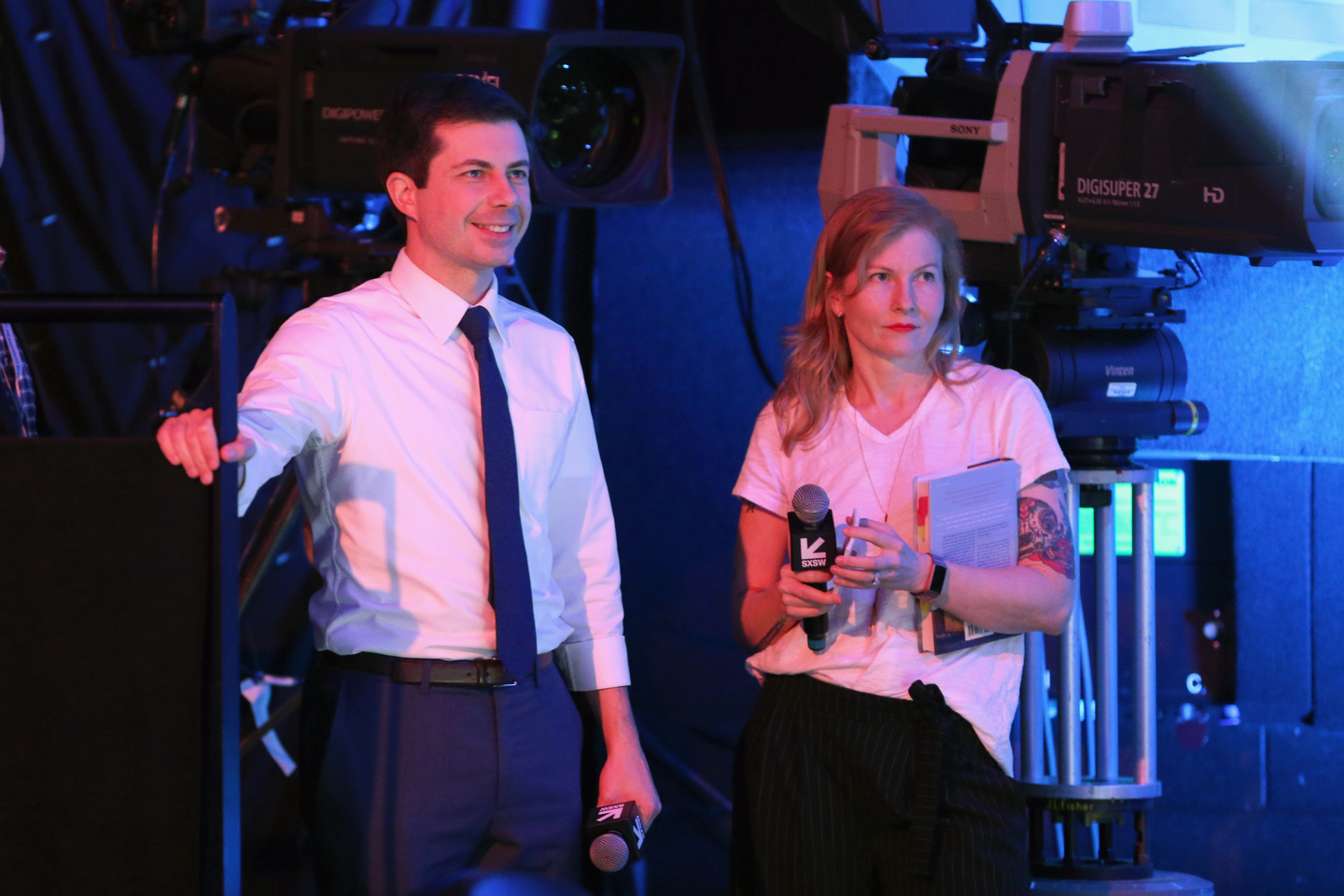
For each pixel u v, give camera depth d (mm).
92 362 14617
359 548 7664
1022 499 8148
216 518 5922
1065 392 10133
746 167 15133
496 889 7141
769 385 15289
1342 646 14570
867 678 7961
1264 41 12906
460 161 7590
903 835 7883
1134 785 10078
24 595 6004
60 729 6016
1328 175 8531
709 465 15266
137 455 5941
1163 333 10477
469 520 7719
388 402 7695
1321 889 12398
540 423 8078
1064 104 9820
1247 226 8812
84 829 6023
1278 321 12711
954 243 8289
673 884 12984
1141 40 12656
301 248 12172
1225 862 13055
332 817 7562
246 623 14805
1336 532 14547
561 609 8281
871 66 14719
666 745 15055
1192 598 14594
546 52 11102
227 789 5992
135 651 5980
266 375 7402
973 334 10531
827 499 7656
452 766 7535
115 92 14641
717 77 15102
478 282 7984
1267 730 14516
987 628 7809
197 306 5848
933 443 8180
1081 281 10094
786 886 8055
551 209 11781
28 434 9180
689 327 15219
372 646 7602
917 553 7551
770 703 8328
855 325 8164
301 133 11453
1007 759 8055
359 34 11281
